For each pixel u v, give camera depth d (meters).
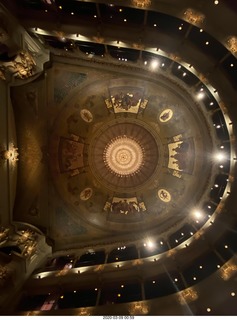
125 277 14.92
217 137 15.84
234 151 13.44
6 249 15.42
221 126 15.40
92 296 14.82
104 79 17.42
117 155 20.94
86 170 20.41
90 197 20.14
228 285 12.30
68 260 17.78
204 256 15.25
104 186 20.69
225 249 14.45
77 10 13.55
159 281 15.06
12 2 13.11
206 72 13.27
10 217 16.03
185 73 15.52
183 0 11.09
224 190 15.27
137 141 20.67
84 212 19.45
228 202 14.26
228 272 12.54
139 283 15.07
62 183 19.12
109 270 15.11
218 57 13.29
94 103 18.97
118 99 19.08
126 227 19.30
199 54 13.33
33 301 14.59
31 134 17.66
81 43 15.20
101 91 18.27
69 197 19.28
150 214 19.58
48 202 18.53
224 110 13.36
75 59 16.17
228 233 14.46
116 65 16.42
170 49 13.33
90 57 15.86
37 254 16.30
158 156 20.30
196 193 17.83
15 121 16.98
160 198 19.75
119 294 14.71
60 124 18.50
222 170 15.72
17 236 15.74
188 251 15.27
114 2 11.59
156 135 20.17
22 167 17.47
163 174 20.03
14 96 16.53
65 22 13.43
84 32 13.52
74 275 15.00
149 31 13.34
